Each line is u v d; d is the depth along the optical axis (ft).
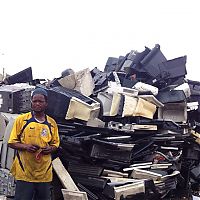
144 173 20.33
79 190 18.38
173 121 22.85
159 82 26.21
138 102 21.47
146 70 26.05
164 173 21.54
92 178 19.19
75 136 19.45
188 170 25.71
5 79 27.73
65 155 19.66
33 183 13.51
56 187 18.38
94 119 20.11
